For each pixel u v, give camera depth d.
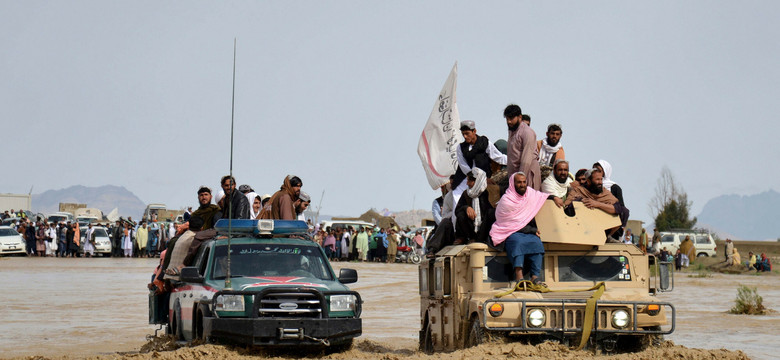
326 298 23.86
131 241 114.56
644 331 21.97
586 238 23.12
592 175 23.78
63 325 37.78
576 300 21.78
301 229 26.70
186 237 28.22
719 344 32.25
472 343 22.78
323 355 24.16
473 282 22.88
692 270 108.19
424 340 27.98
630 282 23.58
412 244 114.69
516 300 21.69
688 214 176.00
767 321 41.66
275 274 25.14
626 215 23.78
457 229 25.06
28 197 179.12
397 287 64.25
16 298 50.62
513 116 24.39
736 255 109.44
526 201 23.02
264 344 23.05
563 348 21.73
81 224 138.88
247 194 33.91
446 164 31.31
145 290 57.69
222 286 23.92
